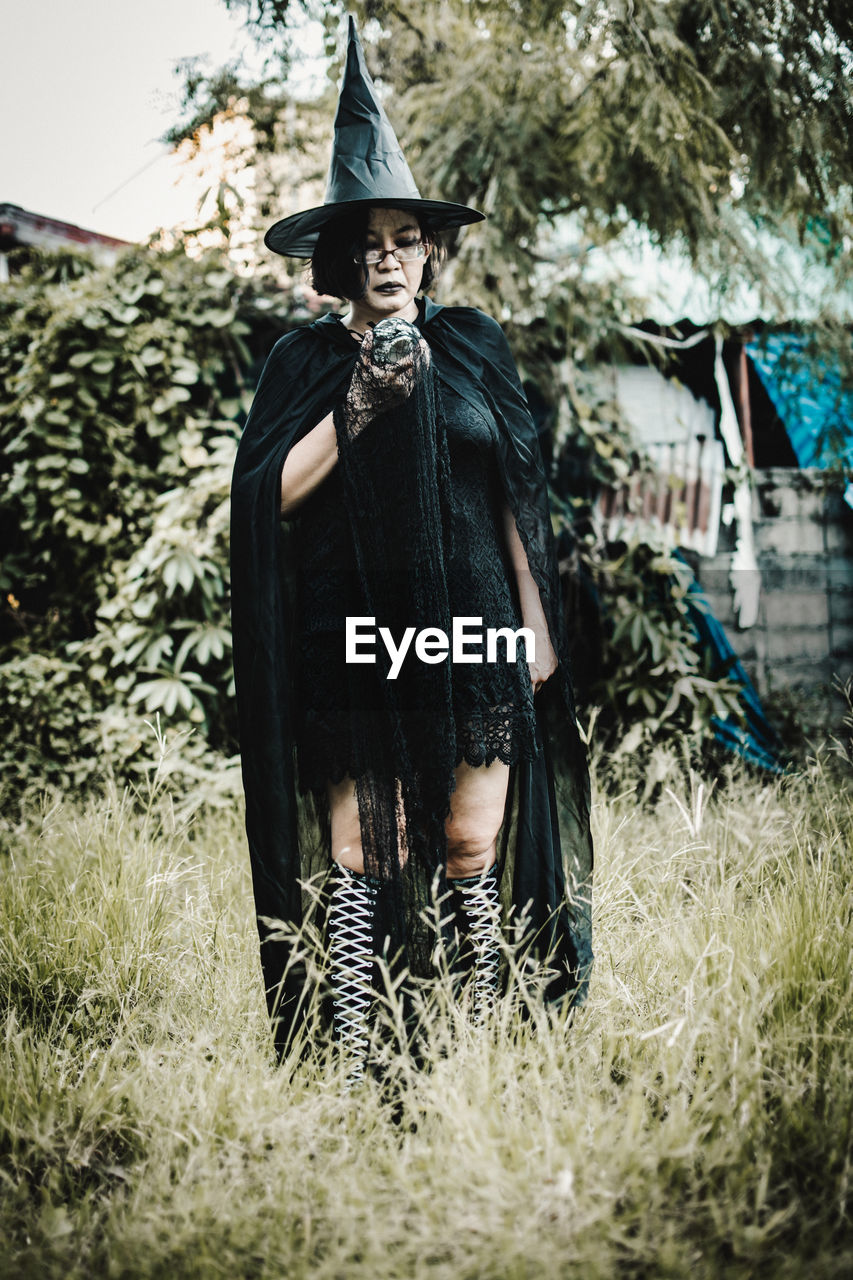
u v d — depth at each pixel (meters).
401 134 3.96
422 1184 1.51
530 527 2.15
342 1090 1.79
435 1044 1.79
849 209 3.97
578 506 4.48
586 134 3.78
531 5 3.65
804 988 1.93
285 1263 1.38
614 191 3.88
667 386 4.62
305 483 2.00
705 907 2.34
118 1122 1.73
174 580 4.11
